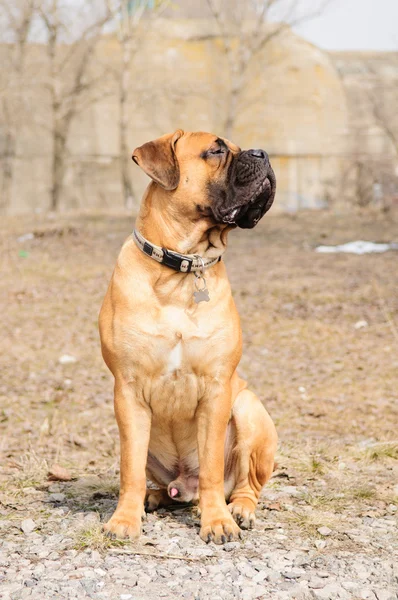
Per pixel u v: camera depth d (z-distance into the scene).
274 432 5.13
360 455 6.46
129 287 4.66
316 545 4.43
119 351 4.63
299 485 5.74
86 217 25.84
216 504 4.64
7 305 14.04
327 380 9.56
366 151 35.00
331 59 38.03
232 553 4.30
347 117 35.38
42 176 34.06
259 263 17.73
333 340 11.51
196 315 4.62
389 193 29.92
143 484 4.71
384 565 4.12
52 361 10.75
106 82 32.34
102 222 24.33
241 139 34.50
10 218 26.17
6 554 4.27
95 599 3.67
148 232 4.73
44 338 11.99
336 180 33.53
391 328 11.90
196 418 4.79
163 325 4.58
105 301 4.85
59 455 6.73
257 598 3.69
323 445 6.77
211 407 4.68
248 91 34.22
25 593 3.73
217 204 4.65
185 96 33.88
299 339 11.64
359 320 12.52
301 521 4.88
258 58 34.03
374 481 5.84
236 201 4.62
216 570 4.03
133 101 33.34
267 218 25.69
